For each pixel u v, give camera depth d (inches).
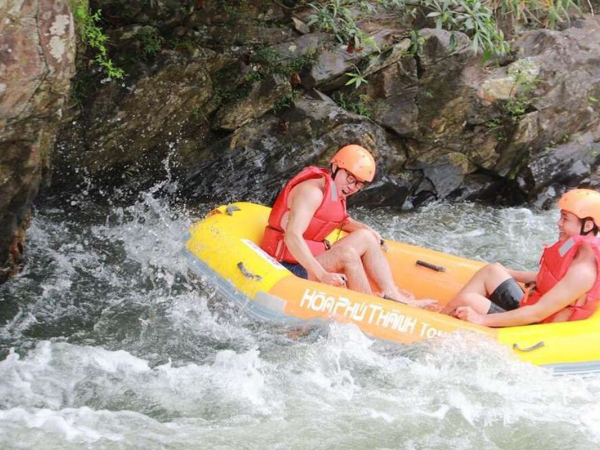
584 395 299.7
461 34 533.0
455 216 543.8
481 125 559.5
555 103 568.7
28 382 299.7
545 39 577.6
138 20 458.9
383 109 535.5
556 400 297.6
